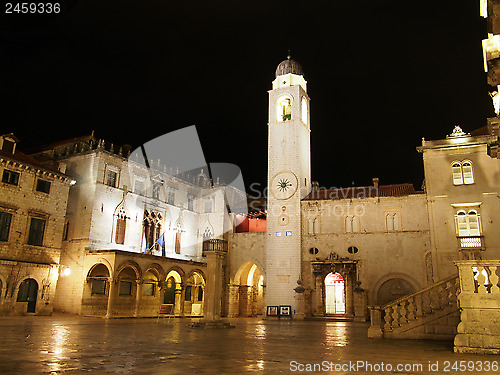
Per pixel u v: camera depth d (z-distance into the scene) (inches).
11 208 1427.2
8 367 403.5
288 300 1804.9
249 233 2046.0
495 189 1421.0
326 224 1825.8
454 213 1456.7
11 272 1391.5
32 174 1515.7
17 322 1079.0
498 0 388.2
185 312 1956.2
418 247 1667.1
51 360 454.0
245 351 567.2
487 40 474.3
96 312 1609.3
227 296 2022.6
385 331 781.9
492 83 498.6
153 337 751.7
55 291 1656.0
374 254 1723.7
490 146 690.8
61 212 1610.5
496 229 1398.9
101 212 1708.9
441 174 1491.1
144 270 1676.9
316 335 873.5
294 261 1834.4
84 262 1619.1
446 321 740.0
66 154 1833.2
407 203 1723.7
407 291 1658.5
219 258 1085.8
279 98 2053.4
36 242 1508.4
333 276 1836.9
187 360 473.4
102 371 393.7
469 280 589.0
